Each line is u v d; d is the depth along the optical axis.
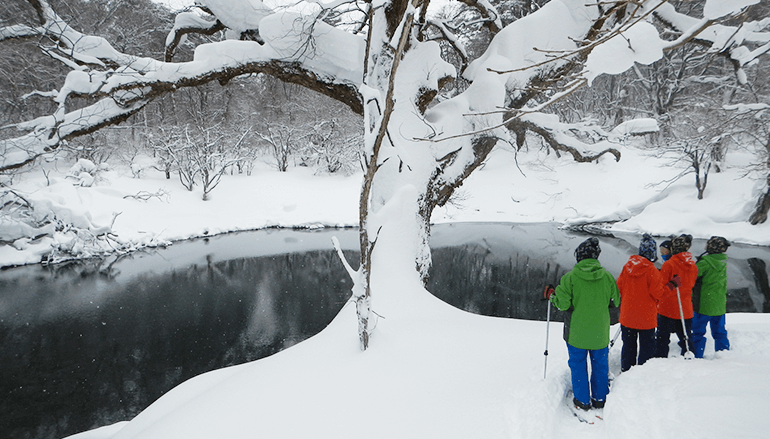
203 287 14.20
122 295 13.34
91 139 24.77
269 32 8.62
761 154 18.83
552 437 2.69
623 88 32.88
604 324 3.18
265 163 33.88
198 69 8.62
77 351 9.34
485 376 3.59
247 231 24.39
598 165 30.08
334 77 8.88
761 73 16.72
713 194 21.95
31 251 16.81
